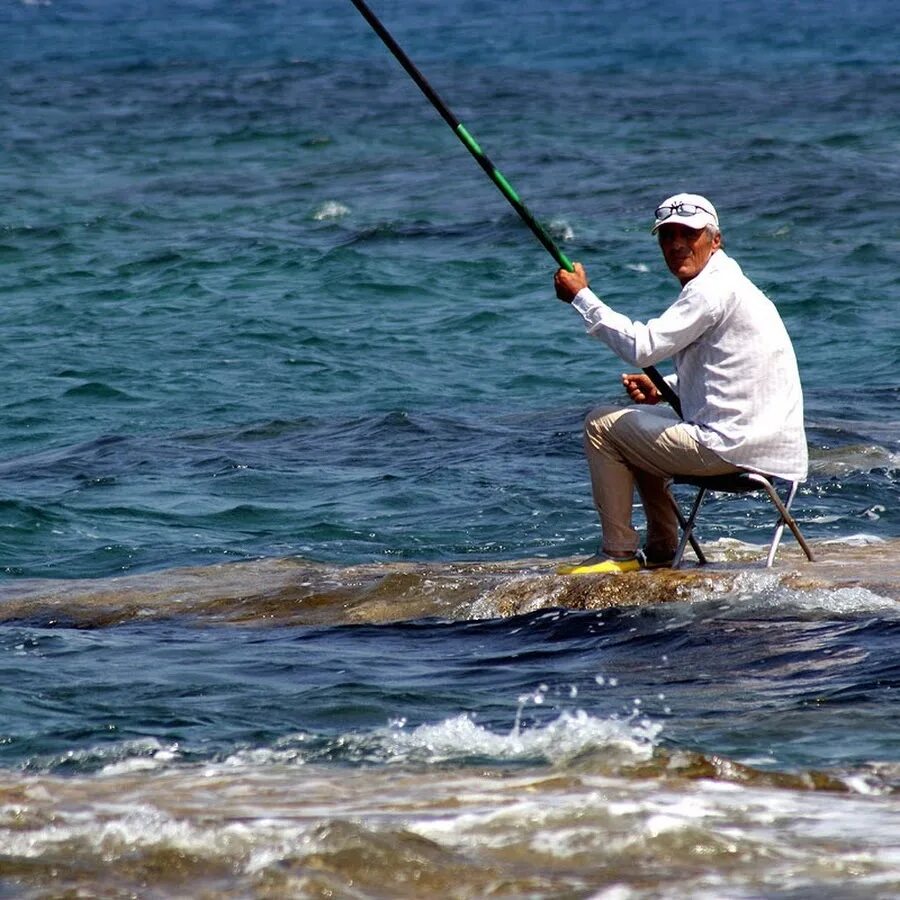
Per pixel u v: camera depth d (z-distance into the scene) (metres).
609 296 75.50
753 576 29.34
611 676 26.14
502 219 93.56
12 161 121.94
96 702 25.69
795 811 19.19
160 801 20.16
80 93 167.25
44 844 18.53
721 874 17.20
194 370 63.38
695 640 27.39
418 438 51.47
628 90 162.12
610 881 17.14
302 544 40.22
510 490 44.41
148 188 110.19
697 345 27.94
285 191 107.62
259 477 46.84
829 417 52.41
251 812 19.58
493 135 129.75
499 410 56.12
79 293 79.19
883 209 92.69
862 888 16.69
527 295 76.00
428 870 17.56
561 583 29.95
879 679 24.86
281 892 17.16
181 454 50.28
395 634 29.62
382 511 42.94
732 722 23.33
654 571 29.83
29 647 29.56
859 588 28.72
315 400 58.59
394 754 22.34
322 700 25.45
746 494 43.00
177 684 26.72
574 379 61.16
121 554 39.69
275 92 164.88
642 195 100.12
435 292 77.38
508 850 18.00
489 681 26.34
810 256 81.62
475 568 32.81
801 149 116.06
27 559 39.47
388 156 121.44
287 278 81.00
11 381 61.69
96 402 58.56
